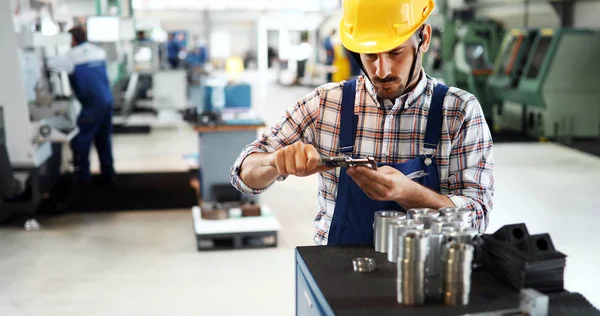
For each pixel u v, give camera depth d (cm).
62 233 456
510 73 849
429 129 156
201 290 352
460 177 157
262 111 1131
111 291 350
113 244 432
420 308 116
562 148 757
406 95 156
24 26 466
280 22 2069
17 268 385
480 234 142
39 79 500
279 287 357
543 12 915
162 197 557
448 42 956
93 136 580
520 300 113
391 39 146
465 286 117
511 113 888
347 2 155
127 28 718
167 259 402
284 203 543
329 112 166
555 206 507
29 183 476
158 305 332
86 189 582
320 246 154
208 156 472
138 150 786
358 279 131
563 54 776
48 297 341
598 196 537
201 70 1161
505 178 605
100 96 566
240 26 2517
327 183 166
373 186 140
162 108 996
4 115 446
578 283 348
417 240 116
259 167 154
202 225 424
